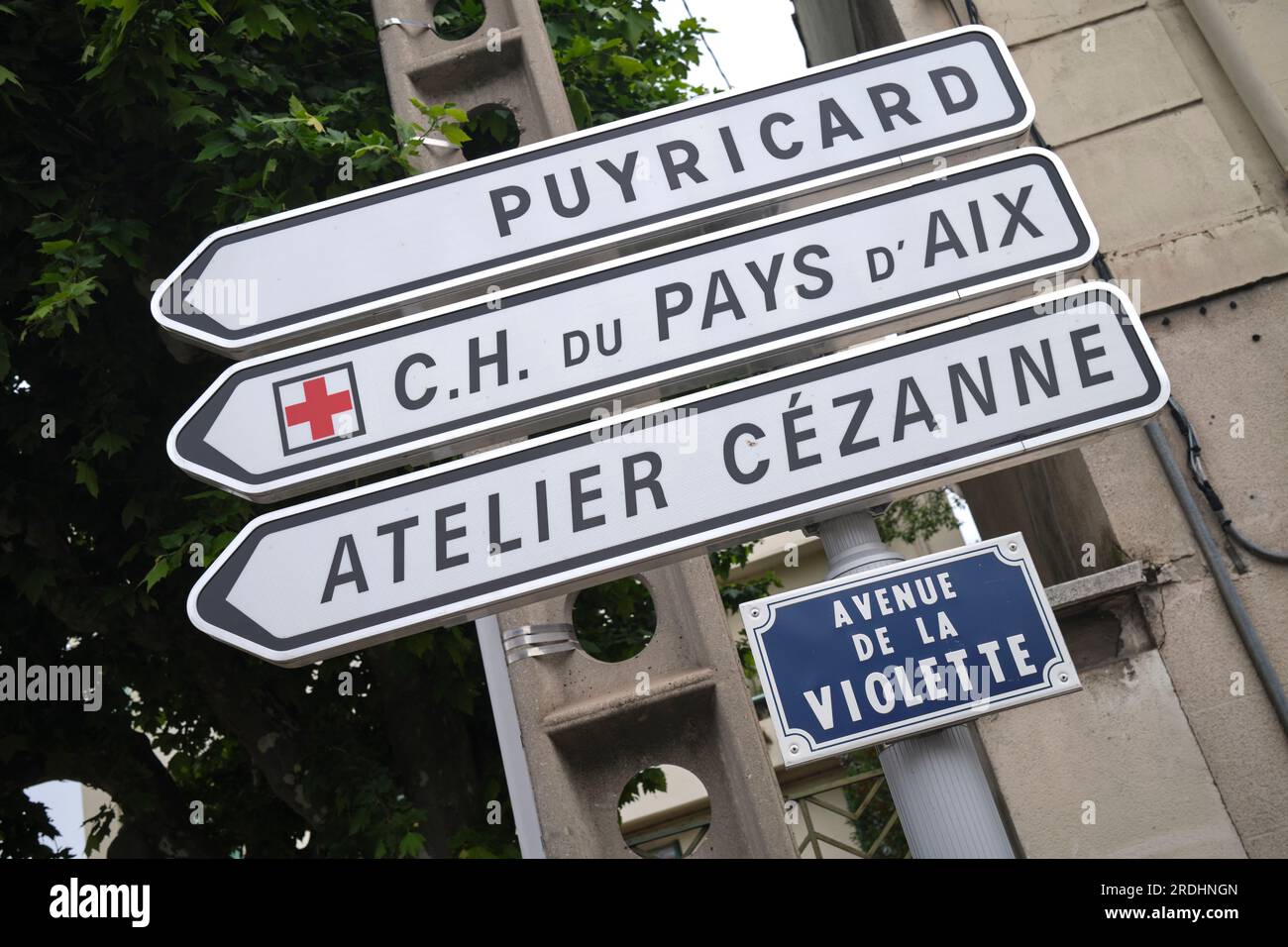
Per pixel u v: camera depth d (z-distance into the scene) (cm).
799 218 222
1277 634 366
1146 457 393
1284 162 412
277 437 214
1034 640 200
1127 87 434
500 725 320
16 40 492
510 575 200
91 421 519
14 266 511
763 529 199
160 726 732
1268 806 349
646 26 675
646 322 217
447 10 532
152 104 504
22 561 534
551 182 235
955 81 235
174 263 531
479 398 215
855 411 204
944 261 216
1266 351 395
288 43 544
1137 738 363
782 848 287
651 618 648
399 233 233
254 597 202
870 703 197
